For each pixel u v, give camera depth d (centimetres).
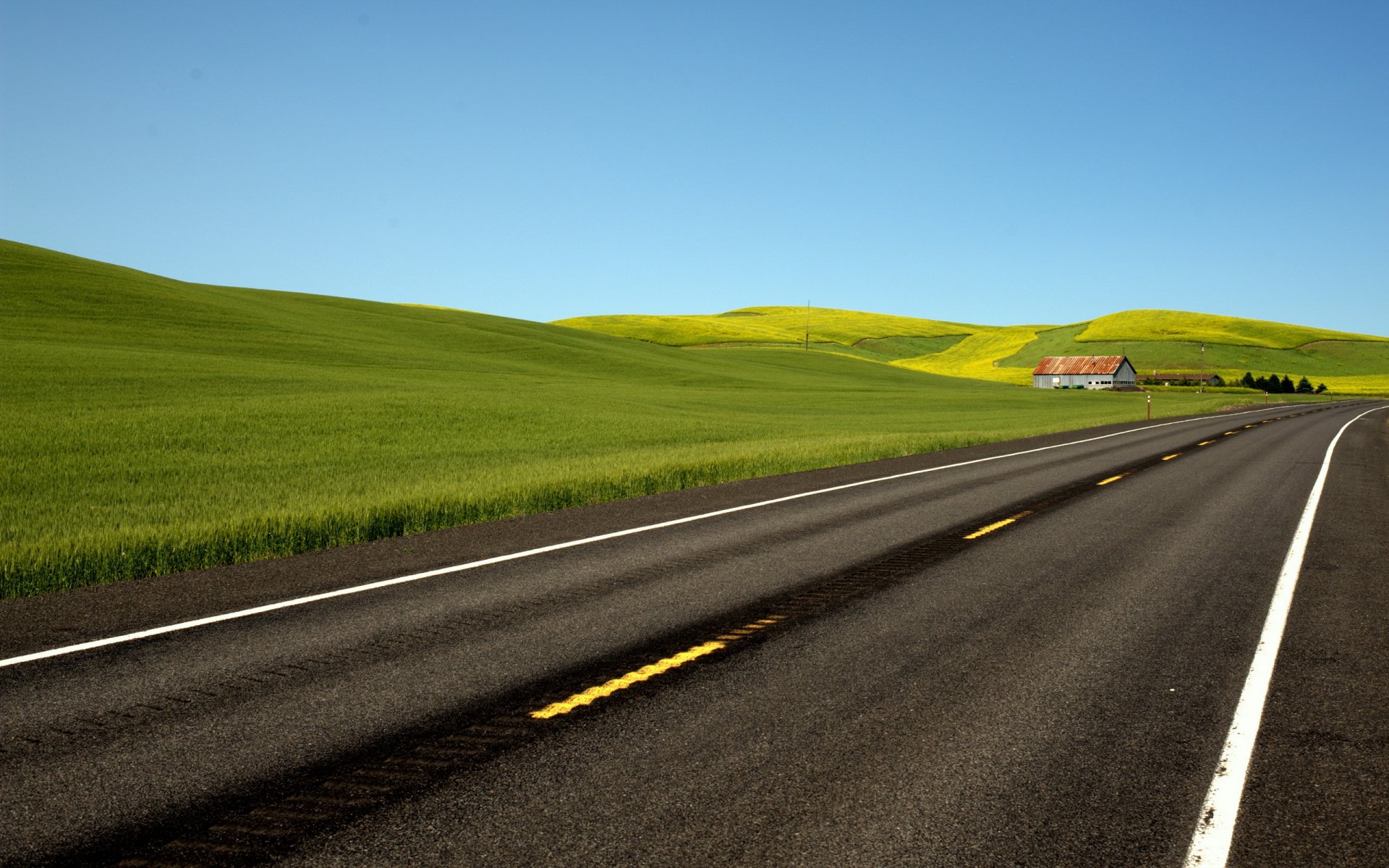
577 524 1170
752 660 595
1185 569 898
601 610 726
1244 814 391
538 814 385
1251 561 941
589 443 2516
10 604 743
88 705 512
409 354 6631
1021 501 1403
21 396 3131
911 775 425
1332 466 2027
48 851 357
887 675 568
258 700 520
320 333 7119
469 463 1967
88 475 1698
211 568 896
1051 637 655
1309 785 420
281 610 721
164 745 457
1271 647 631
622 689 539
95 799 401
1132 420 4431
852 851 356
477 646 626
